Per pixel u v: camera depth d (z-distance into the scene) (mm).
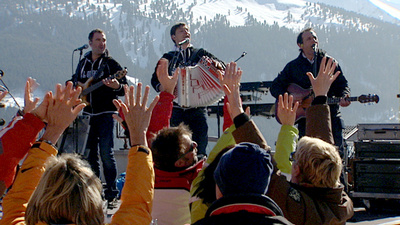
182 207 3357
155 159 3373
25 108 3311
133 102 2852
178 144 3350
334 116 5938
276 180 3033
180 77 5785
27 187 2803
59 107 2953
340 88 6008
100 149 6160
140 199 2666
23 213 2748
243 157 2350
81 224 2398
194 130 5973
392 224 5270
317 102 3602
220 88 5793
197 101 5836
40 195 2424
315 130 3559
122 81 6238
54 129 2963
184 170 3381
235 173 2326
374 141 6215
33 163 2844
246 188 2326
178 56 5941
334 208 3100
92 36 6277
